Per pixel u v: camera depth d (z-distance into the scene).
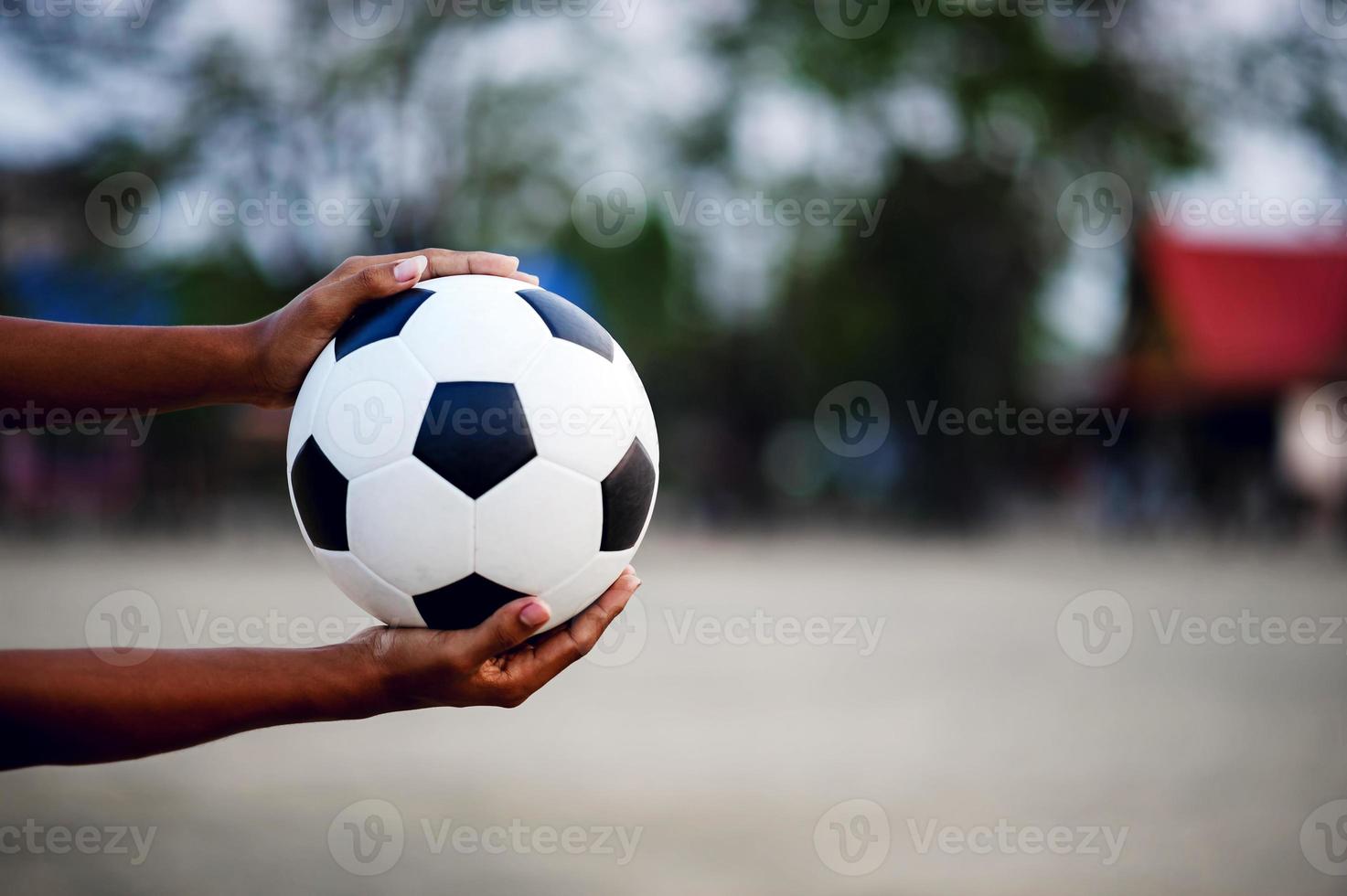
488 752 5.57
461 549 2.03
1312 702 7.01
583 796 4.76
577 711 6.52
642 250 21.36
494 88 20.41
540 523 2.05
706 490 26.31
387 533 2.04
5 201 19.36
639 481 2.20
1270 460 24.25
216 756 5.50
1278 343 25.12
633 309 21.64
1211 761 5.48
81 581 12.55
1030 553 19.00
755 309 24.25
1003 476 24.17
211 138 19.31
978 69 21.48
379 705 1.74
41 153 19.33
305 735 6.00
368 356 2.08
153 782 5.01
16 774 5.15
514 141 20.42
